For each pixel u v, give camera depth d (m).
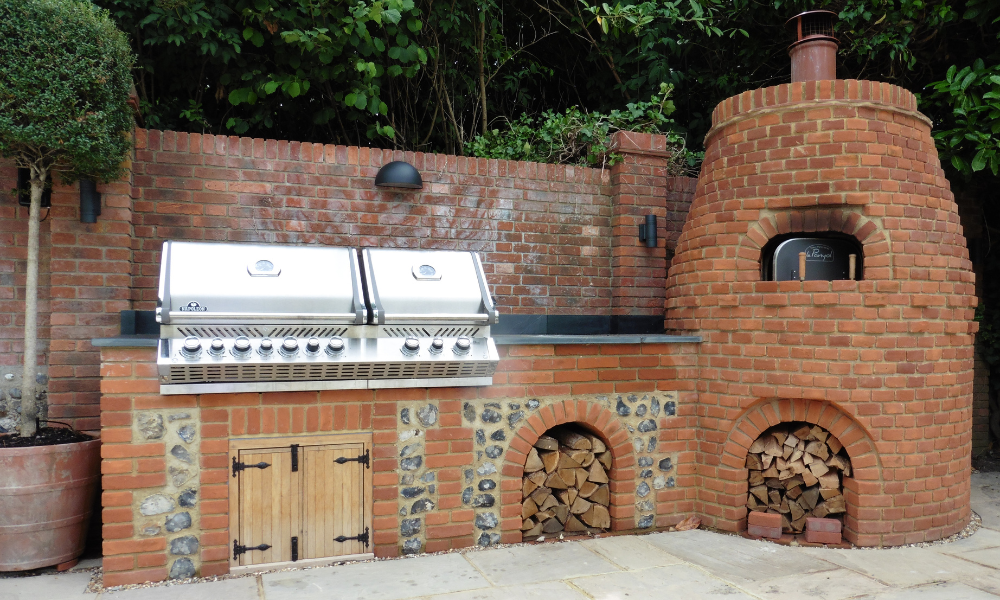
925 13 6.38
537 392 4.39
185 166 4.70
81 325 4.27
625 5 6.90
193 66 6.08
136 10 5.46
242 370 3.62
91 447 3.84
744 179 4.68
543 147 6.38
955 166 5.71
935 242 4.47
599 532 4.62
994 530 4.70
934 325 4.43
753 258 4.62
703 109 8.17
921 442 4.39
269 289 3.80
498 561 4.02
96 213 4.28
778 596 3.54
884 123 4.43
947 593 3.59
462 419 4.21
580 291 5.77
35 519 3.65
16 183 4.27
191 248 3.87
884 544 4.34
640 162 5.83
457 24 6.72
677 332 5.12
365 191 5.11
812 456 4.54
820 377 4.34
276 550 3.83
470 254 4.49
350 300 3.90
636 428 4.67
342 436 3.95
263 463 3.79
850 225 4.41
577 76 8.48
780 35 7.27
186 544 3.68
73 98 3.61
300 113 6.73
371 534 4.02
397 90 7.07
